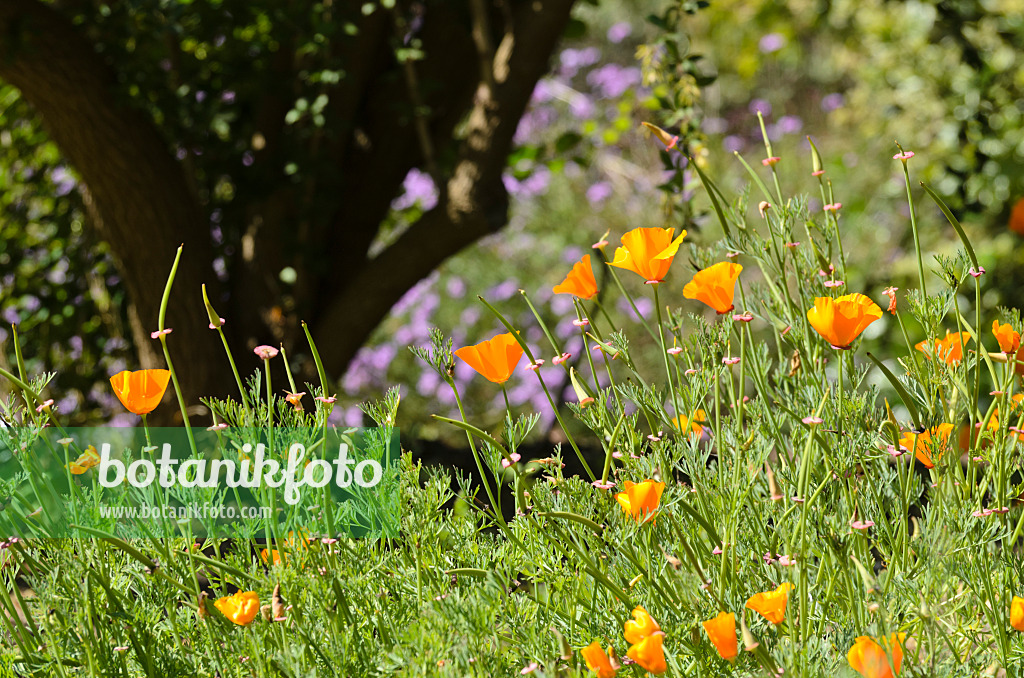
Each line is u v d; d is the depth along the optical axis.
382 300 6.08
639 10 13.89
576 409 4.00
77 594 3.94
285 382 5.96
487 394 9.67
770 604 3.85
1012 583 3.96
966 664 3.95
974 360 4.04
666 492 3.96
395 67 6.41
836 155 10.74
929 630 3.92
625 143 11.67
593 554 3.98
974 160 7.33
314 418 4.00
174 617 3.96
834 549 3.94
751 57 12.07
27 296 7.20
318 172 5.87
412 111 5.89
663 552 3.98
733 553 3.94
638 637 3.84
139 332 5.74
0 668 3.93
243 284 6.26
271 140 6.11
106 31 5.67
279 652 3.93
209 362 5.66
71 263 7.01
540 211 11.07
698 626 3.90
